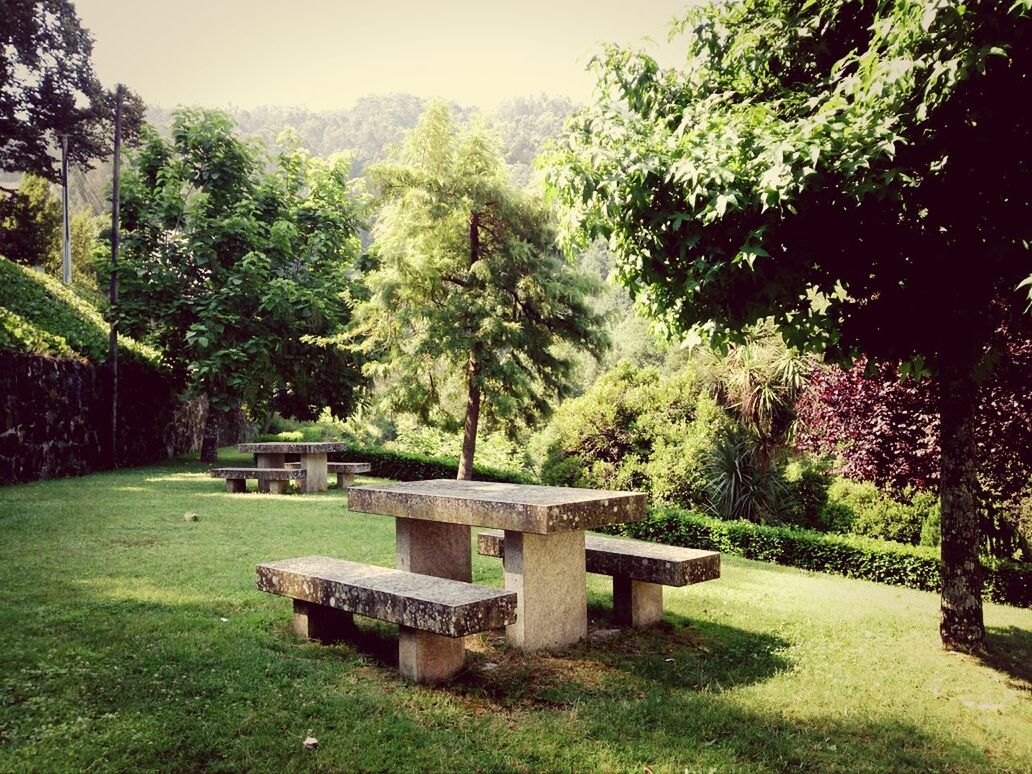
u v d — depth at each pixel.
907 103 4.48
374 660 4.57
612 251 5.78
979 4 3.97
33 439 13.03
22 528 8.00
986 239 4.77
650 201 5.01
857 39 5.73
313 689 3.96
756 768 3.43
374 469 16.81
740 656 5.11
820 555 9.30
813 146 4.27
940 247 4.95
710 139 4.87
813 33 5.77
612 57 6.38
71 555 6.79
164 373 17.52
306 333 16.88
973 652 5.42
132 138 20.58
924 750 3.79
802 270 4.84
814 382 9.52
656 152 4.98
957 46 4.13
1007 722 4.23
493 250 14.62
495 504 4.83
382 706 3.81
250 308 16.53
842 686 4.62
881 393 8.16
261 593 5.82
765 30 5.88
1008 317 5.47
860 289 5.23
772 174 4.34
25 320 15.81
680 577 5.23
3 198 31.89
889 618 6.38
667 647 5.23
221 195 17.58
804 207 4.61
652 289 5.82
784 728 3.93
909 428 8.19
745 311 5.05
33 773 2.95
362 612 4.30
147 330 15.96
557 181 5.46
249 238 16.47
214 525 8.77
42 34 27.42
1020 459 7.71
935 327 5.16
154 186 17.72
